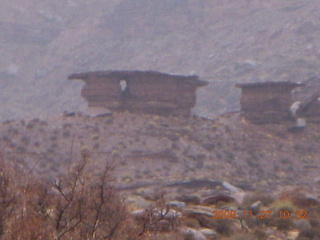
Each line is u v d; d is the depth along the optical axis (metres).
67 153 91.50
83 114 108.56
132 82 113.38
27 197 15.95
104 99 112.38
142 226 17.55
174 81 116.12
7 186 15.77
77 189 16.44
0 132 94.69
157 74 113.56
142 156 95.75
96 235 15.76
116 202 17.59
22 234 14.54
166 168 93.69
